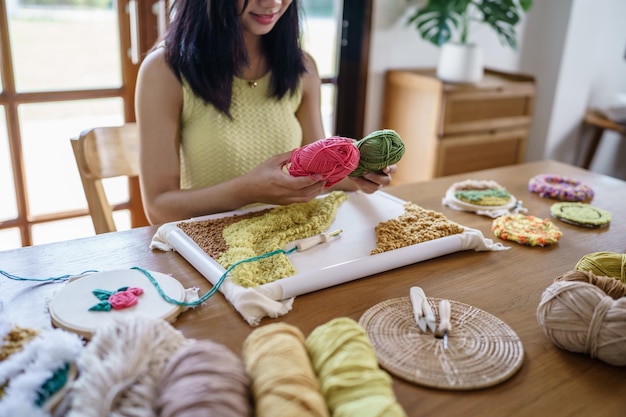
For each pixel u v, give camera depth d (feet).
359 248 2.65
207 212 3.12
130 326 1.64
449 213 3.36
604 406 1.77
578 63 8.30
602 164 9.54
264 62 3.67
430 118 6.55
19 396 1.50
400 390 1.78
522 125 7.22
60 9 5.15
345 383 1.55
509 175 4.22
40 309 2.12
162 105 3.35
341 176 2.68
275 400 1.42
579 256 2.86
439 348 1.97
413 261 2.62
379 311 2.18
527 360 1.97
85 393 1.44
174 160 3.39
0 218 5.56
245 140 3.63
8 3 4.90
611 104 8.60
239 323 2.11
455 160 6.82
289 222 2.85
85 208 5.93
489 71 7.65
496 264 2.71
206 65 3.34
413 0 6.98
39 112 5.36
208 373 1.43
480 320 2.16
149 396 1.44
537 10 8.24
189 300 2.22
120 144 3.65
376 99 7.22
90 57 5.46
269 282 2.31
